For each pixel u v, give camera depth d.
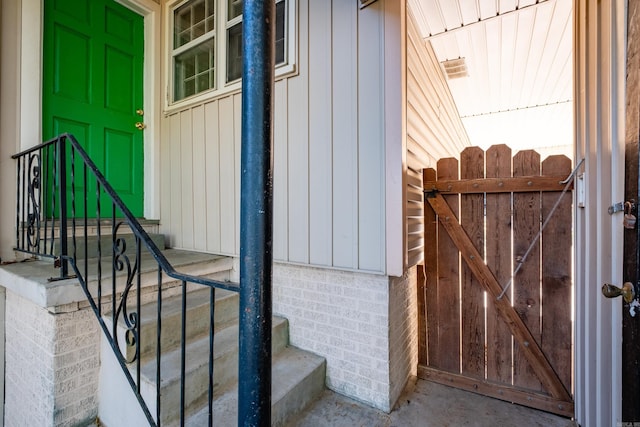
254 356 0.89
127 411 1.62
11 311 2.01
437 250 2.33
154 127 3.10
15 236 2.25
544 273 2.00
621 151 1.16
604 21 1.38
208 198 2.75
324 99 2.12
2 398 2.07
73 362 1.70
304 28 2.20
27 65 2.29
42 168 2.11
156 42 3.10
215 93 2.67
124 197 2.93
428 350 2.35
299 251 2.25
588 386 1.60
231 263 2.59
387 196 1.88
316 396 2.05
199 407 1.65
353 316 2.06
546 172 1.98
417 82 2.32
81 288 1.71
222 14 2.64
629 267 0.98
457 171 2.25
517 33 2.63
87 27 2.66
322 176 2.14
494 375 2.14
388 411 1.92
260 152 0.90
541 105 4.48
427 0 2.18
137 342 1.37
